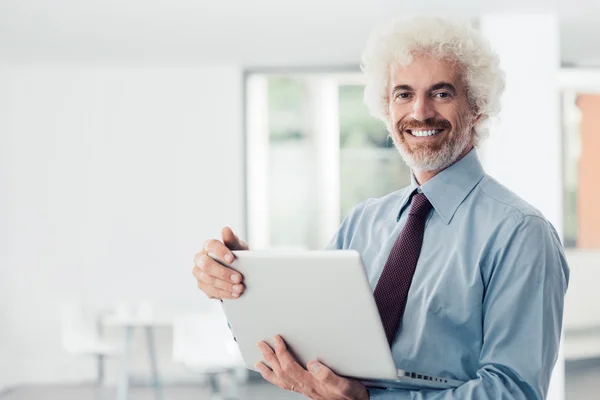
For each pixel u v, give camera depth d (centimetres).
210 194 740
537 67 596
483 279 158
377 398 156
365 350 149
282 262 146
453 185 168
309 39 641
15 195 735
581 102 644
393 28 169
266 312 154
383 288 168
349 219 197
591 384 628
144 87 739
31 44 650
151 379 727
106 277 736
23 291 734
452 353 159
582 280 659
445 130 166
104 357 717
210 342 543
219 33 618
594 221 658
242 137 741
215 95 741
